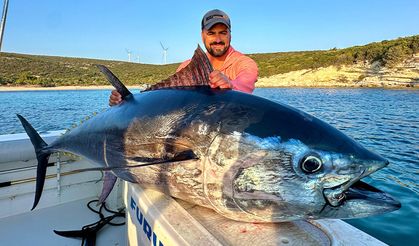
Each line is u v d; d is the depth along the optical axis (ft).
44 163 8.13
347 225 4.87
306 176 4.42
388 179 21.53
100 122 6.93
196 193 5.05
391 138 37.42
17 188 8.65
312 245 4.29
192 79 5.98
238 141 4.68
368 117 57.57
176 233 4.30
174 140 5.23
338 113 64.64
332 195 4.36
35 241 7.69
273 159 4.52
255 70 8.54
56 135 9.59
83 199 9.70
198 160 4.93
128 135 5.97
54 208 9.15
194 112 5.21
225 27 8.97
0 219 8.45
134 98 6.53
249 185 4.59
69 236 7.87
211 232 4.52
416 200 17.51
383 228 14.08
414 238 13.20
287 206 4.51
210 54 9.37
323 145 4.44
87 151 7.23
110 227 8.44
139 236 5.49
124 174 6.14
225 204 4.77
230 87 5.69
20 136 9.00
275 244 4.28
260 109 4.93
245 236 4.45
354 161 4.35
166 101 5.71
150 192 5.65
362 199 4.30
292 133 4.58
